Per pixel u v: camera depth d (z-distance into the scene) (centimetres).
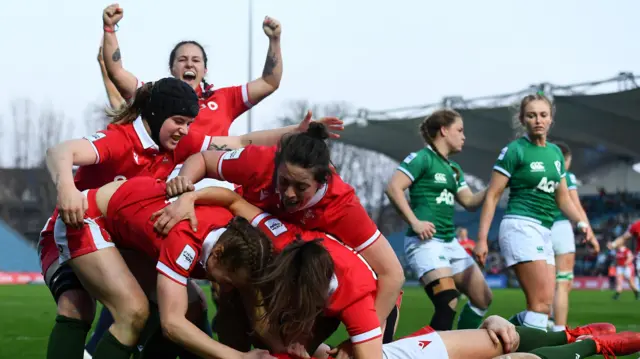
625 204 3641
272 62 603
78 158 430
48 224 460
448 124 736
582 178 3991
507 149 686
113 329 409
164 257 386
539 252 665
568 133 3359
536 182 672
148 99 458
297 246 373
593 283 3366
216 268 385
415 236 722
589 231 728
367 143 4066
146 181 420
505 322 456
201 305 465
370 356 387
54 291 441
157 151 465
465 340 441
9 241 4031
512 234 674
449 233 727
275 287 370
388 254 425
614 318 1270
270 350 393
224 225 399
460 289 727
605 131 3300
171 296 383
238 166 423
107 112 472
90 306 436
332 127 498
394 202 721
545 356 442
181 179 407
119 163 456
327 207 410
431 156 731
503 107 3042
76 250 407
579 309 1579
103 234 413
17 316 1245
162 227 390
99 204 417
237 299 408
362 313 386
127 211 408
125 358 408
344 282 386
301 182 382
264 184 416
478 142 3703
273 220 417
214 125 586
